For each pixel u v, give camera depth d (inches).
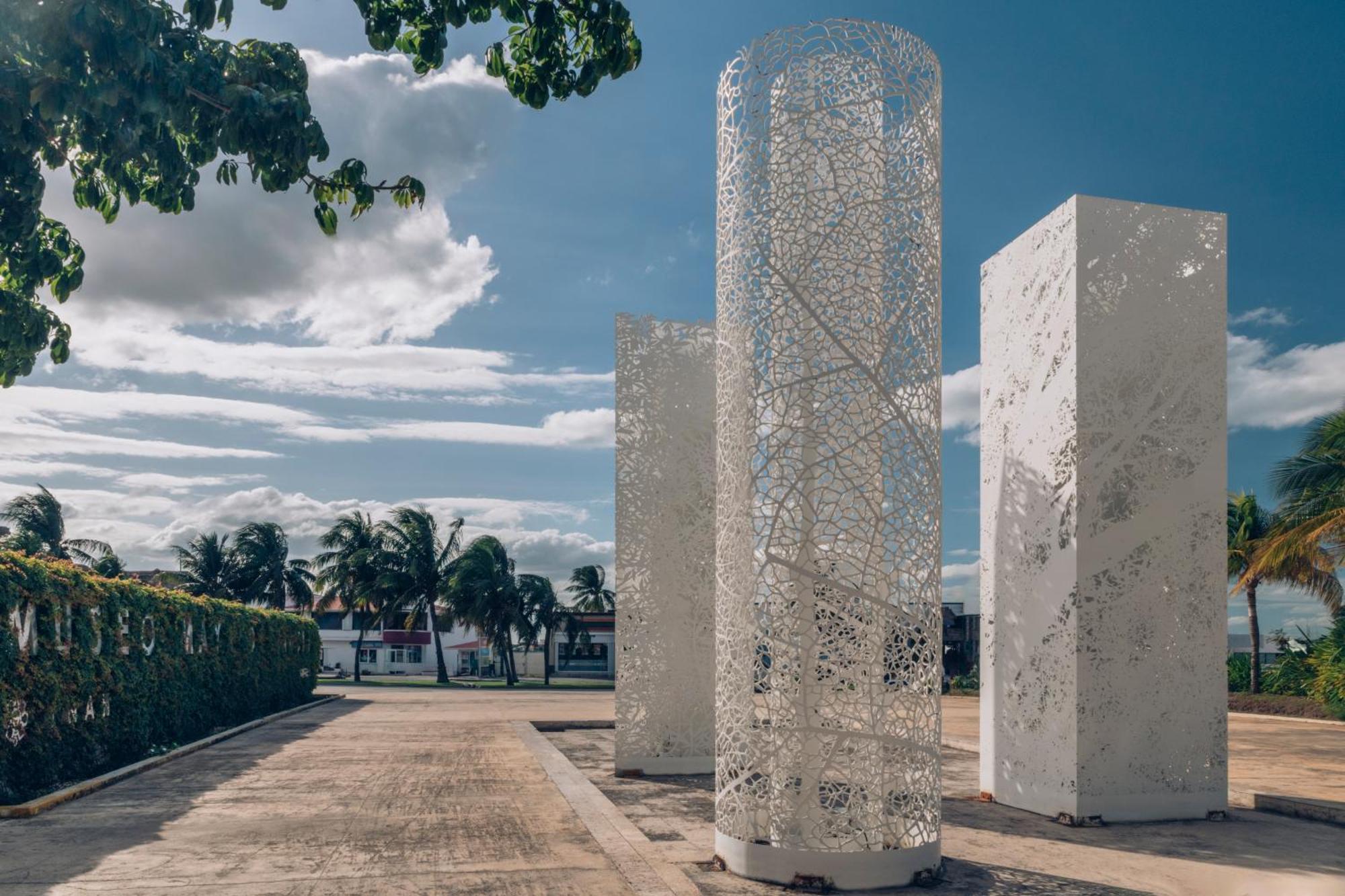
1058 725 320.2
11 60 151.0
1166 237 338.3
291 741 563.5
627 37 198.4
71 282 219.8
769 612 244.5
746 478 247.9
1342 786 390.9
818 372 243.3
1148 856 265.9
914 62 254.7
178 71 155.7
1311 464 785.6
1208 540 331.0
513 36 195.0
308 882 232.7
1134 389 329.4
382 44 186.5
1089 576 317.7
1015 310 356.8
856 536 240.1
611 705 936.9
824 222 245.6
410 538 1776.6
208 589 1920.5
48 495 1779.0
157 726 498.0
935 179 255.1
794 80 251.4
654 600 429.7
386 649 2477.9
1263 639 1046.4
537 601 1779.0
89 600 414.6
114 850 267.3
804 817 233.8
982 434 373.4
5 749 349.7
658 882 229.1
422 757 481.7
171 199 207.3
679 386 441.7
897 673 239.6
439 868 246.7
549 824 303.9
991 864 255.3
